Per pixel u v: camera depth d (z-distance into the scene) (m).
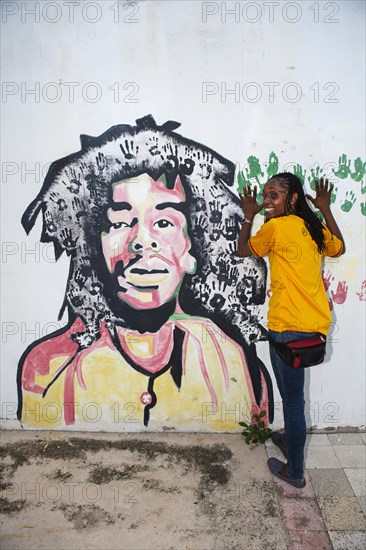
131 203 3.32
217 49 3.18
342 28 3.16
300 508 2.82
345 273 3.37
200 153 3.26
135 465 3.20
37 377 3.53
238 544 2.57
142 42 3.18
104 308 3.43
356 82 3.20
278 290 2.84
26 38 3.20
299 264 2.79
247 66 3.19
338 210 3.30
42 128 3.27
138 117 3.24
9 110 3.27
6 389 3.55
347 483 3.02
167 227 3.33
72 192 3.32
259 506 2.83
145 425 3.56
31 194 3.34
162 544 2.57
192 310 3.42
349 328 3.42
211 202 3.30
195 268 3.37
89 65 3.21
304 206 2.88
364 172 3.26
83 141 3.27
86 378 3.52
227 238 3.34
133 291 3.40
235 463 3.21
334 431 3.54
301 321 2.75
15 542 2.58
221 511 2.80
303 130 3.23
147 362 3.48
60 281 3.42
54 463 3.22
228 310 3.41
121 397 3.53
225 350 3.45
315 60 3.18
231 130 3.24
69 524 2.71
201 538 2.61
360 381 3.48
